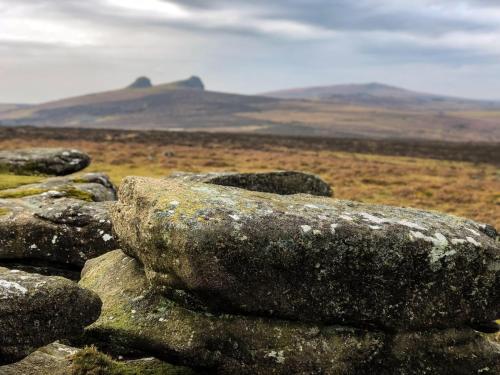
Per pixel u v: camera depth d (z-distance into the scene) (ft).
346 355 9.38
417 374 9.53
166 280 9.40
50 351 9.58
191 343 9.31
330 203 10.59
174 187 10.09
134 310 9.96
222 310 9.39
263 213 9.36
